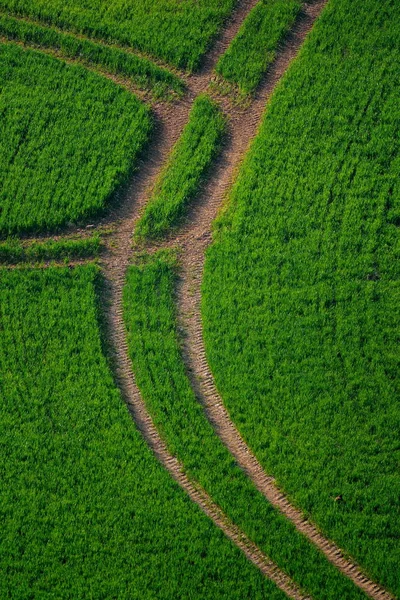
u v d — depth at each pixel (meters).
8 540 22.16
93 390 24.92
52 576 21.47
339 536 21.70
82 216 29.16
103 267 28.17
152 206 29.00
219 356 25.44
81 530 22.19
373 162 28.86
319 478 22.72
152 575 21.36
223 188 29.53
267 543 21.78
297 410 23.95
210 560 21.47
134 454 23.50
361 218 27.73
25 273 27.98
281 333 25.52
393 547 21.38
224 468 23.25
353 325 25.36
